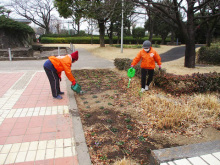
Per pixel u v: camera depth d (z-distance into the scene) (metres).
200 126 3.56
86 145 2.96
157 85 5.88
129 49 20.23
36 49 24.53
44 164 2.54
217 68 8.91
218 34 21.77
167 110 3.95
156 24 26.98
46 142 3.02
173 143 3.09
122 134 3.33
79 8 15.50
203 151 2.32
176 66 9.29
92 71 8.80
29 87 5.93
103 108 4.41
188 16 8.34
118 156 2.76
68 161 2.60
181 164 2.11
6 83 6.35
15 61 11.87
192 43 8.62
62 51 21.23
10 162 2.57
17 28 19.11
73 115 3.98
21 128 3.42
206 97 4.63
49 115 3.96
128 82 6.43
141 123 3.71
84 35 34.47
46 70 4.62
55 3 17.34
